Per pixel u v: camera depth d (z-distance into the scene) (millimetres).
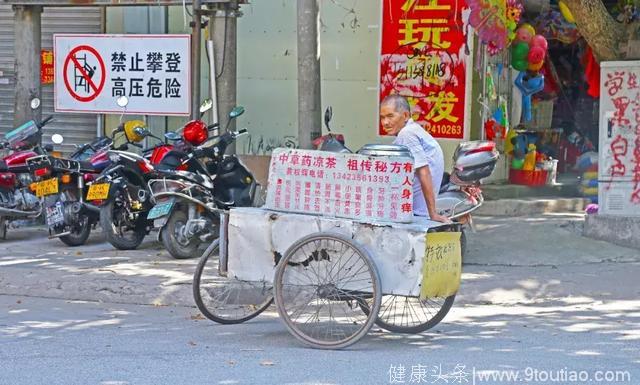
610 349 11047
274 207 11328
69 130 22609
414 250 10656
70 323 12516
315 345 11094
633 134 16031
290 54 21031
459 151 14883
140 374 9953
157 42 18359
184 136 16484
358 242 10844
